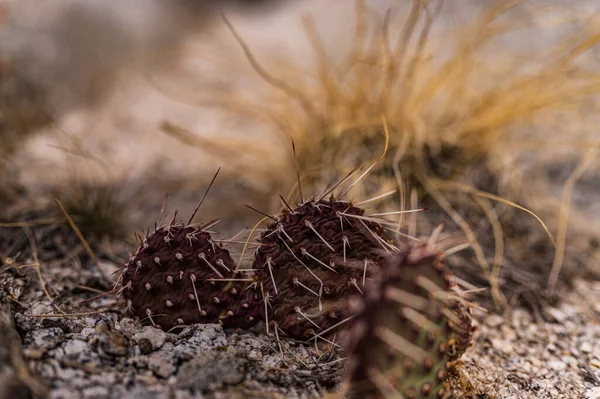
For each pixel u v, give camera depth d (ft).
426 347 2.17
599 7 4.55
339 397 2.27
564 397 2.40
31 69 3.72
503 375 2.45
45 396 2.19
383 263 2.35
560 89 3.16
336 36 4.87
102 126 3.70
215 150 3.23
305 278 2.37
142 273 2.38
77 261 2.74
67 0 4.28
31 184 3.08
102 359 2.30
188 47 4.69
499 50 3.66
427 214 3.02
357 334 2.15
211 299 2.39
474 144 3.11
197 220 2.99
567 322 2.66
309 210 2.38
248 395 2.26
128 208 3.04
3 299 2.44
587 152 3.22
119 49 4.48
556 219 3.09
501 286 2.78
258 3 6.22
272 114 3.28
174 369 2.30
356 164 3.05
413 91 3.14
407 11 4.85
